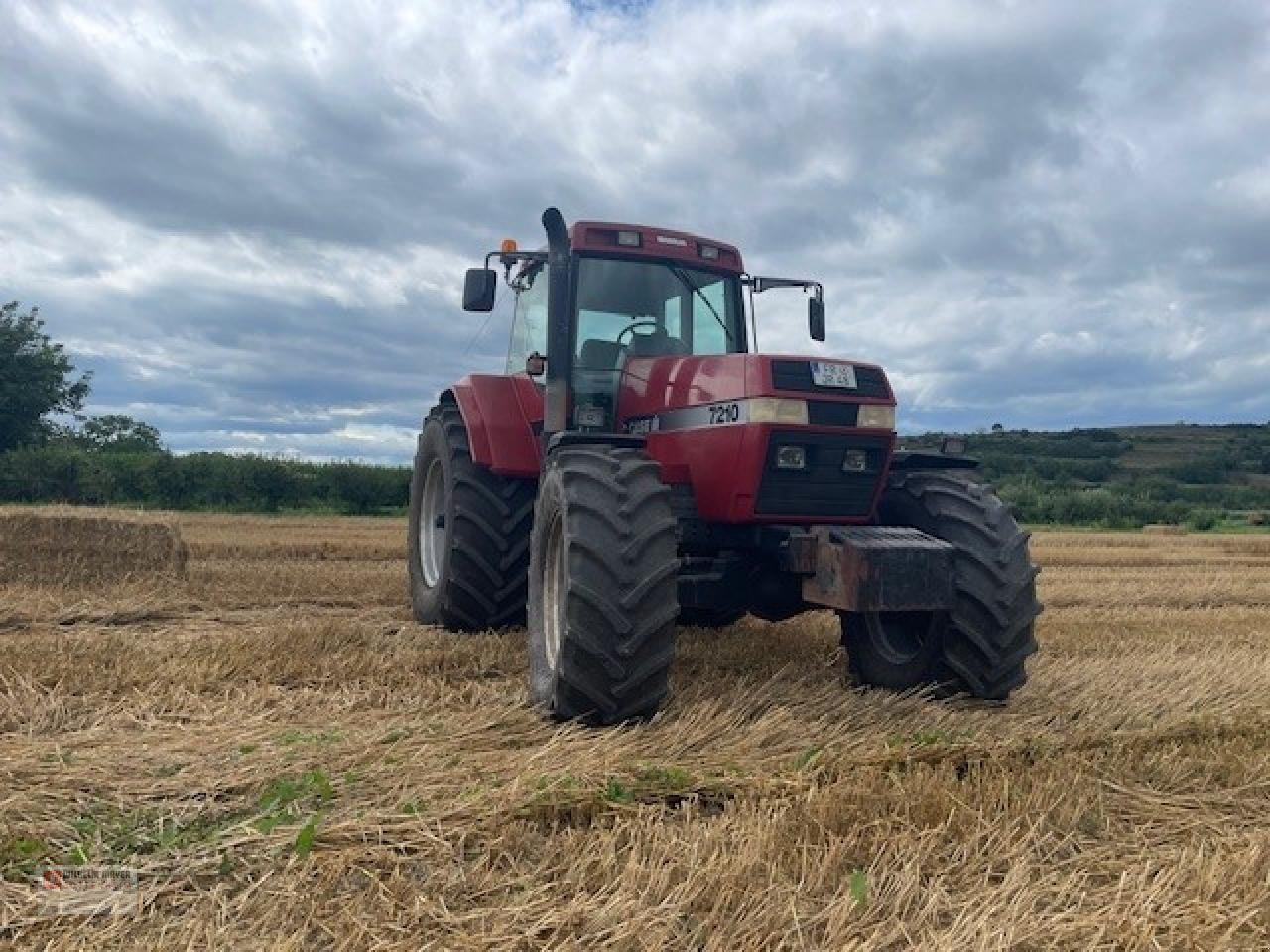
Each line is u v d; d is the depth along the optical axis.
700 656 5.30
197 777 3.05
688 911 2.29
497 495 5.81
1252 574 12.91
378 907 2.26
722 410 4.38
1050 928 2.27
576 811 2.84
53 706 3.84
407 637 5.72
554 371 4.90
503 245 5.68
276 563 10.36
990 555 4.27
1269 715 4.35
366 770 3.12
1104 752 3.67
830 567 4.10
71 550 7.32
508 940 2.14
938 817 2.88
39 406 29.45
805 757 3.42
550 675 4.01
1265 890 2.49
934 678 4.45
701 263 5.50
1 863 2.42
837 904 2.31
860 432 4.34
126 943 2.09
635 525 3.85
